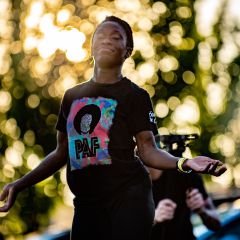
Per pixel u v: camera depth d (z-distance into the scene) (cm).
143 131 446
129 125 445
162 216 639
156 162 441
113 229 437
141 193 443
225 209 741
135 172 445
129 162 443
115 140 440
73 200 456
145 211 441
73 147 448
